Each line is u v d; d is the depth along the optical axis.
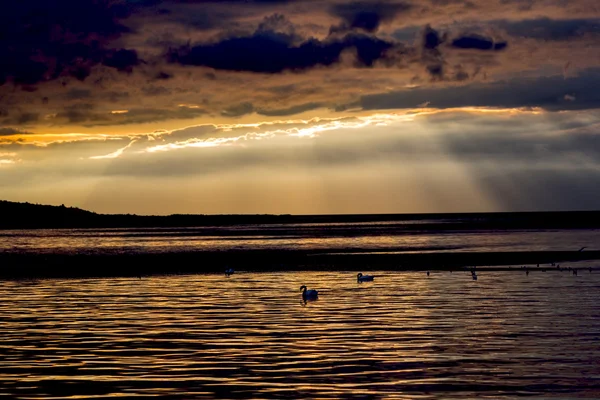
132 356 32.34
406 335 36.50
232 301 49.97
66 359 31.80
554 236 154.62
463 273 68.94
